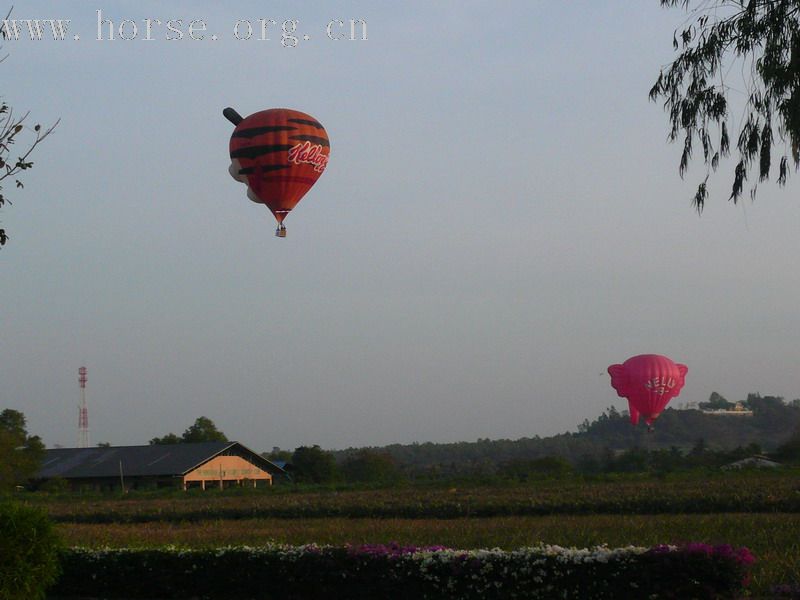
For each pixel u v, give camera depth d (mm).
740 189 16672
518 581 14336
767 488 41531
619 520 30797
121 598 17031
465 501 41375
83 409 94688
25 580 13484
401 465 110188
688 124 17234
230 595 16234
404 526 31688
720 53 16922
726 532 25562
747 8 16594
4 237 12852
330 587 15469
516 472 85250
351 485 67625
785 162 16406
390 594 15055
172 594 16703
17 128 12945
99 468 78750
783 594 15695
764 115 16531
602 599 13852
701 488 43438
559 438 161125
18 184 12969
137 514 42750
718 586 13398
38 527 13945
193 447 81062
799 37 15984
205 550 16844
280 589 15852
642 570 13695
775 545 22203
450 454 155500
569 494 43281
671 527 27297
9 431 82500
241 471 80562
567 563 14117
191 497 61812
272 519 39469
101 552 17375
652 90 17438
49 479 77375
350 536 28312
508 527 29453
